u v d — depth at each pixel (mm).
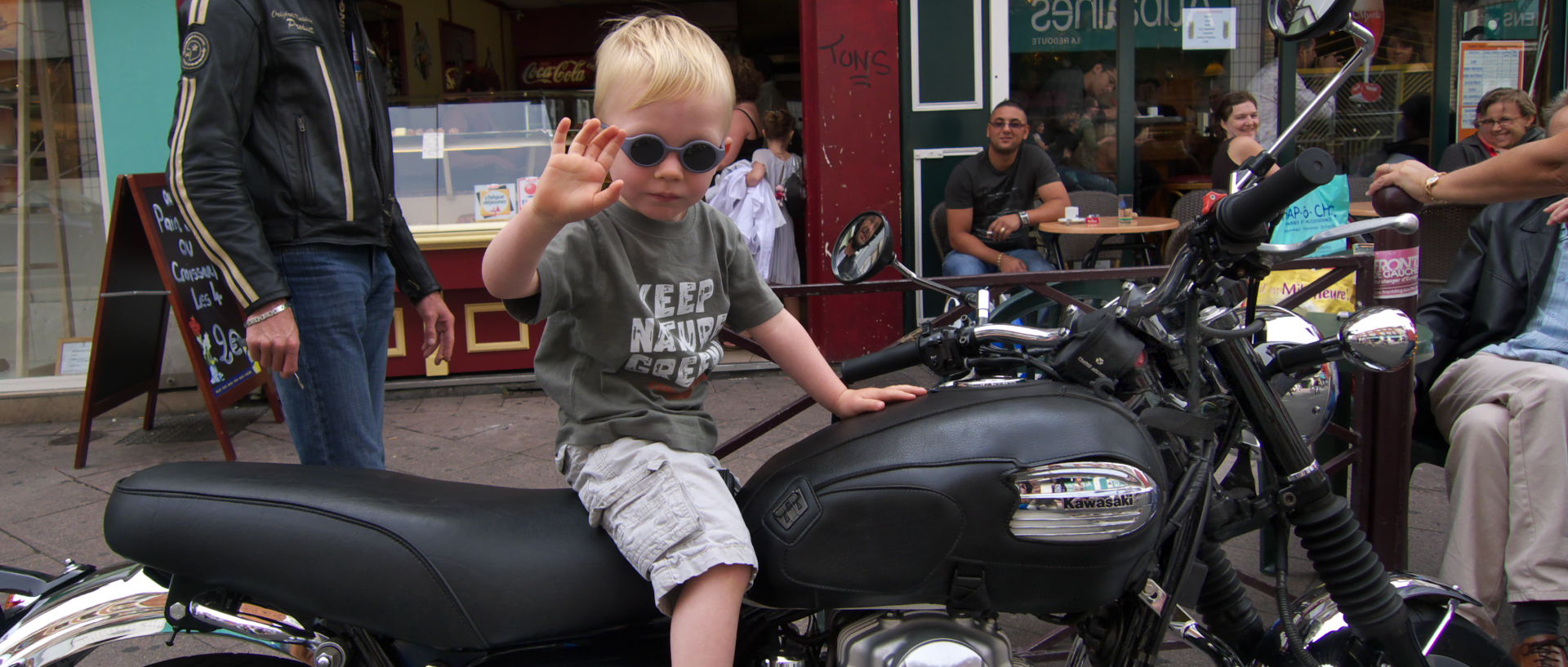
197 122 2115
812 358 1806
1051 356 1609
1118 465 1415
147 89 5324
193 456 4633
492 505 1613
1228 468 1785
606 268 1563
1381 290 2744
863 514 1444
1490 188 2248
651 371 1619
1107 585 1457
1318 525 1625
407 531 1529
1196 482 1554
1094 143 6398
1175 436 1579
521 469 4293
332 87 2320
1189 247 1489
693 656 1432
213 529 1562
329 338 2350
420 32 8883
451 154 5758
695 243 1671
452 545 1521
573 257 1529
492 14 10320
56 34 5340
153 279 4766
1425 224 3146
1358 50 1442
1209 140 6465
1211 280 1506
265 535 1550
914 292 5961
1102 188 6395
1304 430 2107
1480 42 6523
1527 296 2736
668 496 1510
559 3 10445
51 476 4363
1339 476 3057
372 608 1521
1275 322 1931
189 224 2166
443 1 9289
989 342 1685
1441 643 1802
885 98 5762
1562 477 2340
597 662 1592
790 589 1496
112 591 1681
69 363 5477
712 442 1686
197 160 2117
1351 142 6652
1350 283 3023
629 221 1590
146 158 5387
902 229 5945
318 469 1703
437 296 2752
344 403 2391
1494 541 2445
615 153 1345
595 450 1592
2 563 3400
